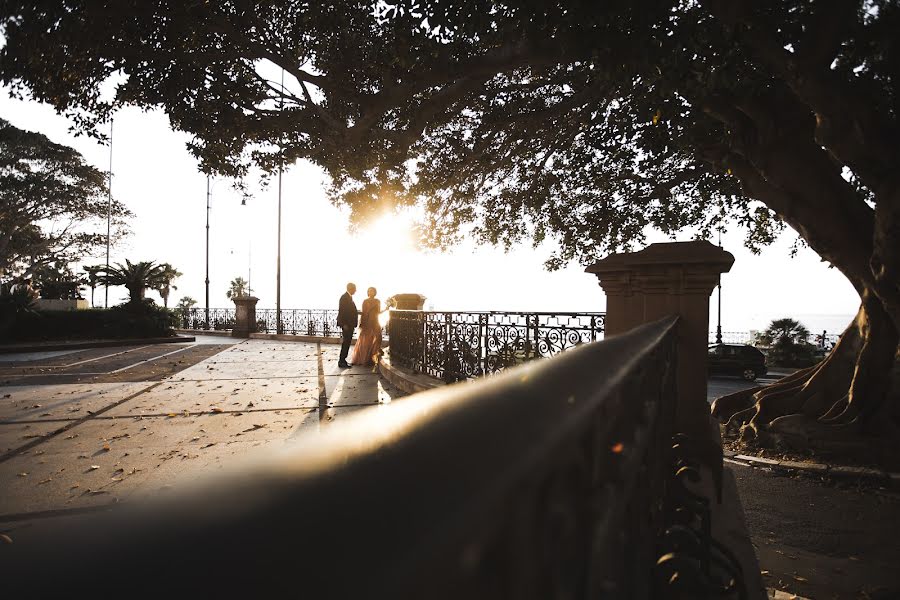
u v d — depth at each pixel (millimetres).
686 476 2443
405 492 285
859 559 4465
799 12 5371
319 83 7070
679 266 3826
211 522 201
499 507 332
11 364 13594
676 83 5215
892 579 4098
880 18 6051
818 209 6953
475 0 5113
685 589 1747
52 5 6086
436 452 356
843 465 7000
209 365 13156
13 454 5234
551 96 9375
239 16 6871
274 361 14125
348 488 270
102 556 156
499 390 563
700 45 5035
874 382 7473
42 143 37188
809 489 6340
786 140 6668
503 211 12320
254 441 5695
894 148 5867
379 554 217
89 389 9219
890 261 6254
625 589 1053
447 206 12039
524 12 4906
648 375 1546
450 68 6188
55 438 5844
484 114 8875
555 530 507
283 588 176
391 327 12172
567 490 562
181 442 5668
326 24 6758
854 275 7250
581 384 685
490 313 7012
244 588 168
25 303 20844
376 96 6676
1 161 35969
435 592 240
